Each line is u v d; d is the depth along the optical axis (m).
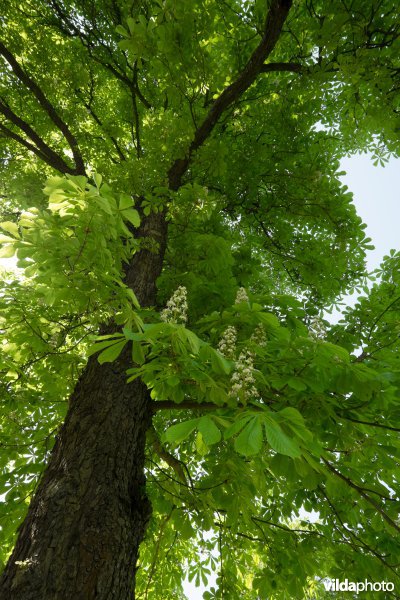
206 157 4.55
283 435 1.44
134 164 4.14
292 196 5.82
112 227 2.12
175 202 3.90
